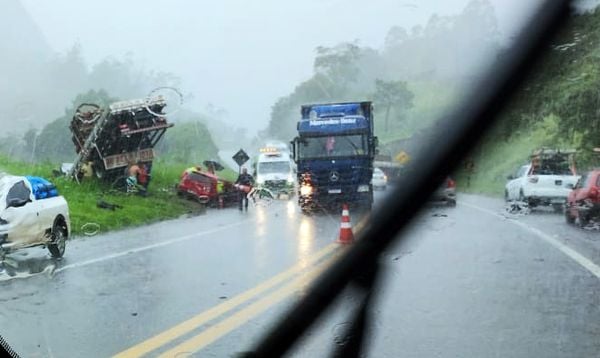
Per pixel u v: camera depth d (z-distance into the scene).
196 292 10.80
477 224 21.00
